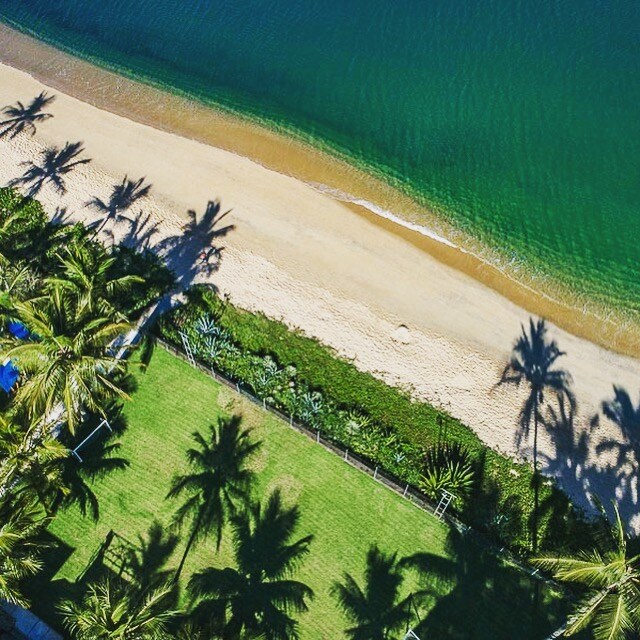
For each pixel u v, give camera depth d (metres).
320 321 37.47
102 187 43.50
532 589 29.31
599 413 34.91
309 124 49.16
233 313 37.47
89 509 31.20
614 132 48.44
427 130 48.94
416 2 58.03
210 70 53.25
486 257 41.56
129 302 37.28
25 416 28.12
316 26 56.59
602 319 38.97
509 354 36.97
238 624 28.73
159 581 29.58
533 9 56.75
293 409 33.69
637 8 56.50
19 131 47.44
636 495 32.34
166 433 33.12
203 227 41.44
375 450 32.56
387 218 43.19
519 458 33.09
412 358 36.34
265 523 30.81
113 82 52.00
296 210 42.97
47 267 39.44
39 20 57.81
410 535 30.55
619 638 23.95
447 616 28.84
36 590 29.44
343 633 28.53
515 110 49.81
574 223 43.56
